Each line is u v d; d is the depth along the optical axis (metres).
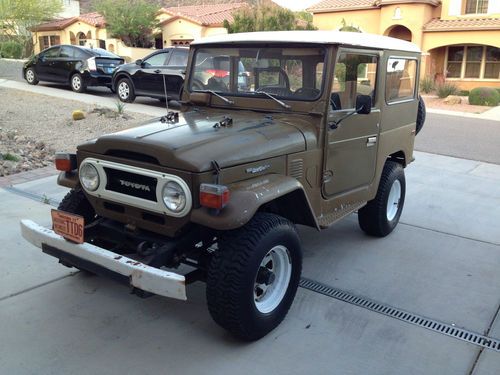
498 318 3.76
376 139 4.60
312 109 3.82
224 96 4.20
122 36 34.09
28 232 3.52
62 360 3.11
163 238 3.35
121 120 10.97
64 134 9.63
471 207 6.45
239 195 3.03
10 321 3.50
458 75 24.75
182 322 3.56
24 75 17.03
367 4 24.97
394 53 4.64
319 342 3.37
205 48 4.31
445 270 4.55
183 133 3.36
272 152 3.41
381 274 4.41
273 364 3.12
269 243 3.16
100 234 3.67
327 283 4.21
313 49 3.80
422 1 23.22
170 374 3.01
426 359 3.22
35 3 37.34
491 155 9.71
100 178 3.41
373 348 3.32
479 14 23.33
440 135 11.85
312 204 3.92
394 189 5.35
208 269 3.13
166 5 60.88
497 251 5.03
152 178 3.16
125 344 3.29
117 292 3.95
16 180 6.73
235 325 3.13
